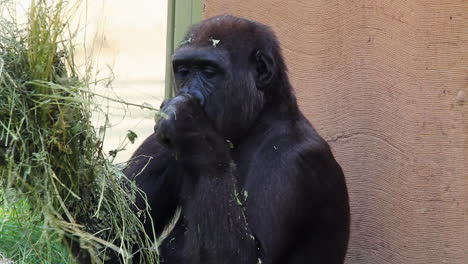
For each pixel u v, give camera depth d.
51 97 11.72
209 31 14.15
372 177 16.41
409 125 15.69
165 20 25.94
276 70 14.40
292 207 13.80
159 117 12.76
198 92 13.81
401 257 15.88
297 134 14.23
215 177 12.98
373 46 16.36
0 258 13.51
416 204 15.61
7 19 12.62
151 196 14.50
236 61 14.03
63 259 14.24
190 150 12.88
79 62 16.97
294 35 17.73
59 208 11.80
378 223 16.30
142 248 12.95
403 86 15.79
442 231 15.30
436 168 15.33
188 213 13.19
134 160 14.61
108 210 12.51
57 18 11.95
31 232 12.27
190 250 13.14
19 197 11.80
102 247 12.79
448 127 15.15
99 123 17.84
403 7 15.74
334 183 14.48
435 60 15.28
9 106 11.55
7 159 11.54
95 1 22.83
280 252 13.88
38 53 11.77
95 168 12.32
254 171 13.97
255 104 14.19
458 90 15.02
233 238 12.91
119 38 25.36
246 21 14.46
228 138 14.23
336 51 17.00
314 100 17.45
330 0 17.05
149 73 25.16
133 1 25.70
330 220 14.47
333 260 14.70
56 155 11.95
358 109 16.62
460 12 14.96
